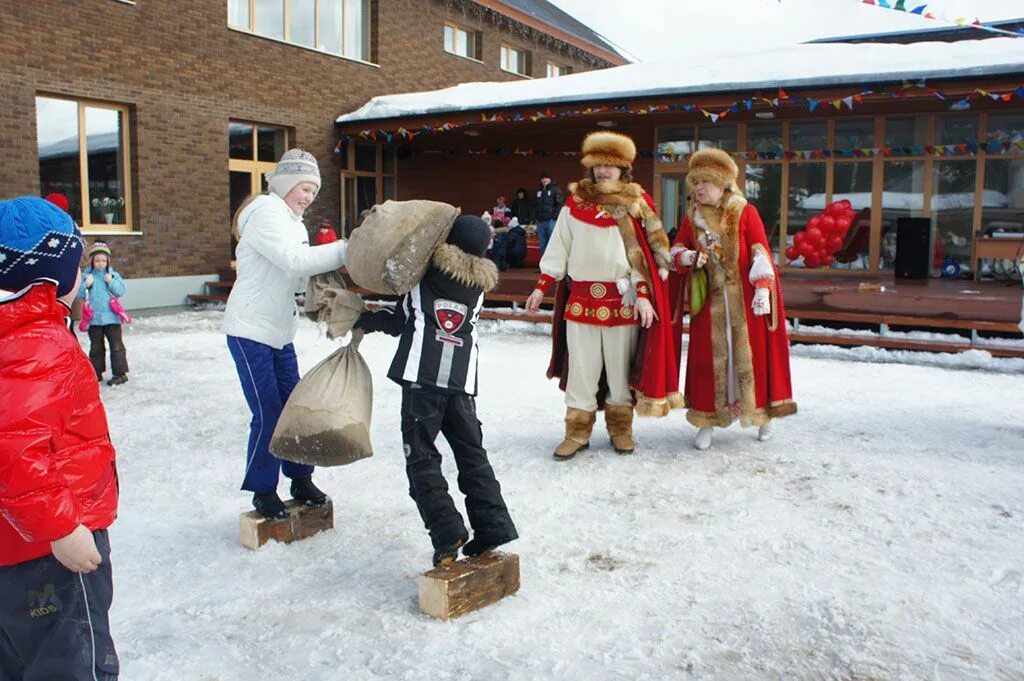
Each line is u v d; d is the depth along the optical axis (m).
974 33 17.55
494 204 17.66
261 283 3.65
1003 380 7.71
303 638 2.96
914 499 4.34
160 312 13.78
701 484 4.64
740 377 5.20
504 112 14.30
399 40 18.50
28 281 1.88
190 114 14.47
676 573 3.47
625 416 5.28
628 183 5.13
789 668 2.74
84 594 1.97
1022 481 4.62
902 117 13.30
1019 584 3.33
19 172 12.13
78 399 1.93
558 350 5.45
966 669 2.72
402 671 2.73
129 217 13.91
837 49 12.93
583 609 3.16
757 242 5.09
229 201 15.27
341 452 3.22
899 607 3.15
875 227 13.51
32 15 12.18
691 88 12.24
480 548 3.33
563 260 5.24
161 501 4.46
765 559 3.60
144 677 2.70
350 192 17.81
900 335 9.56
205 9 14.55
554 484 4.66
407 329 3.29
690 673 2.71
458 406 3.29
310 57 16.48
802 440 5.54
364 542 3.86
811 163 13.98
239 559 3.66
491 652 2.85
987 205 12.84
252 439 3.75
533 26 22.53
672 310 5.41
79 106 13.13
